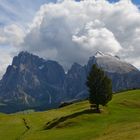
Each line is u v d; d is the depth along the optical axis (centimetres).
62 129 10488
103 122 10644
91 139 7519
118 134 7075
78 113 12100
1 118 14475
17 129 11781
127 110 13312
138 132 6744
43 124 12450
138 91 17638
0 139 10262
